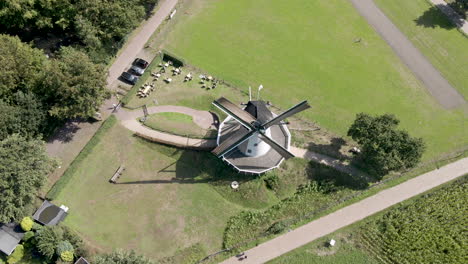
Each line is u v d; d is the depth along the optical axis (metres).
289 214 58.25
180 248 55.38
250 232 56.62
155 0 81.19
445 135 67.00
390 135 57.53
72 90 57.75
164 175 61.81
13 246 52.97
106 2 68.88
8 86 59.34
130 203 58.94
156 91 71.00
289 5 85.88
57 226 53.59
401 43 79.19
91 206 58.44
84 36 68.94
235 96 70.69
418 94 72.25
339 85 73.19
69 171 60.03
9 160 50.72
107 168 62.00
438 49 78.06
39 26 69.38
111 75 73.00
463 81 73.69
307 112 69.44
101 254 53.97
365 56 77.38
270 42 79.25
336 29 81.62
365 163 62.81
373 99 71.50
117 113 67.75
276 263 54.06
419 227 56.19
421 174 62.00
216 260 54.44
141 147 64.38
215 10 84.50
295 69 75.25
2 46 60.38
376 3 85.81
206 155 63.22
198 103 69.81
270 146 59.16
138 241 55.78
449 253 54.09
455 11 83.88
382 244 55.34
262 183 60.56
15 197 51.00
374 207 58.78
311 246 55.44
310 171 62.06
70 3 69.50
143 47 77.50
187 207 58.91
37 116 59.56
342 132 67.25
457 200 58.69
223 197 60.03
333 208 58.59
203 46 78.31
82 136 65.12
